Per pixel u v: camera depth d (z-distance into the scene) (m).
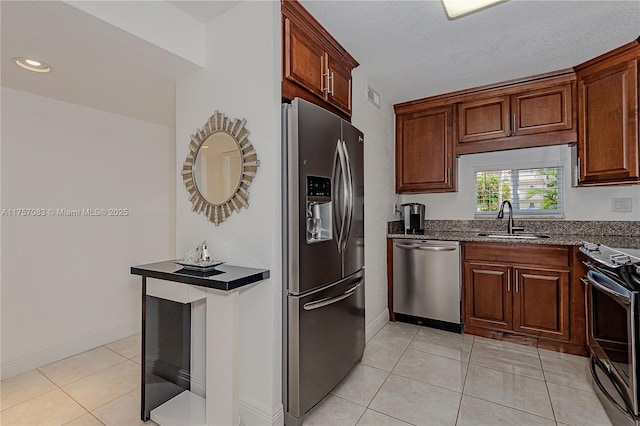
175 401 1.95
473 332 2.98
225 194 1.89
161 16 1.76
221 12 1.89
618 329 1.72
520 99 2.99
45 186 2.55
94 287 2.84
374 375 2.28
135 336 3.08
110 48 1.76
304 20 1.94
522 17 1.99
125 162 3.09
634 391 1.54
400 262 3.31
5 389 2.15
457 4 1.84
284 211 1.77
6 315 2.33
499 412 1.86
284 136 1.77
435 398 2.00
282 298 1.78
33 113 2.49
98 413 1.89
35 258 2.49
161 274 1.69
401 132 3.57
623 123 2.43
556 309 2.62
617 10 1.92
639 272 1.54
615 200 2.89
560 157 3.11
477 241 2.92
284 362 1.77
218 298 1.67
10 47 1.75
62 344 2.62
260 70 1.77
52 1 1.35
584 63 2.62
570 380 2.19
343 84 2.43
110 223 2.96
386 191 3.37
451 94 3.27
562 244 2.57
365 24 2.05
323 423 1.78
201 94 2.02
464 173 3.55
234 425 1.63
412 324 3.27
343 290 2.12
